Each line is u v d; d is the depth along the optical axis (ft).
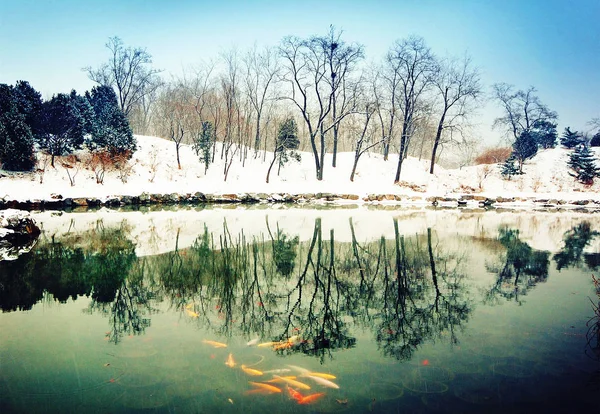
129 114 152.46
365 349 14.73
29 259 31.48
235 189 86.99
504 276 26.84
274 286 24.49
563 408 10.74
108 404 10.93
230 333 16.39
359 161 115.65
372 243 39.58
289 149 110.52
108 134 91.40
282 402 11.00
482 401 11.03
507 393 11.49
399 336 16.11
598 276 26.71
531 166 116.88
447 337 15.93
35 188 71.92
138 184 84.99
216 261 31.50
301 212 66.44
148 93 144.15
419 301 21.25
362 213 65.92
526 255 34.04
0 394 11.51
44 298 21.45
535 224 54.85
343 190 90.99
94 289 23.32
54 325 17.29
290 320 18.12
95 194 74.02
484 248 37.24
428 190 97.14
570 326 17.10
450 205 83.35
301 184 94.63
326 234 44.65
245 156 108.68
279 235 43.68
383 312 19.40
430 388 11.78
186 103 112.57
